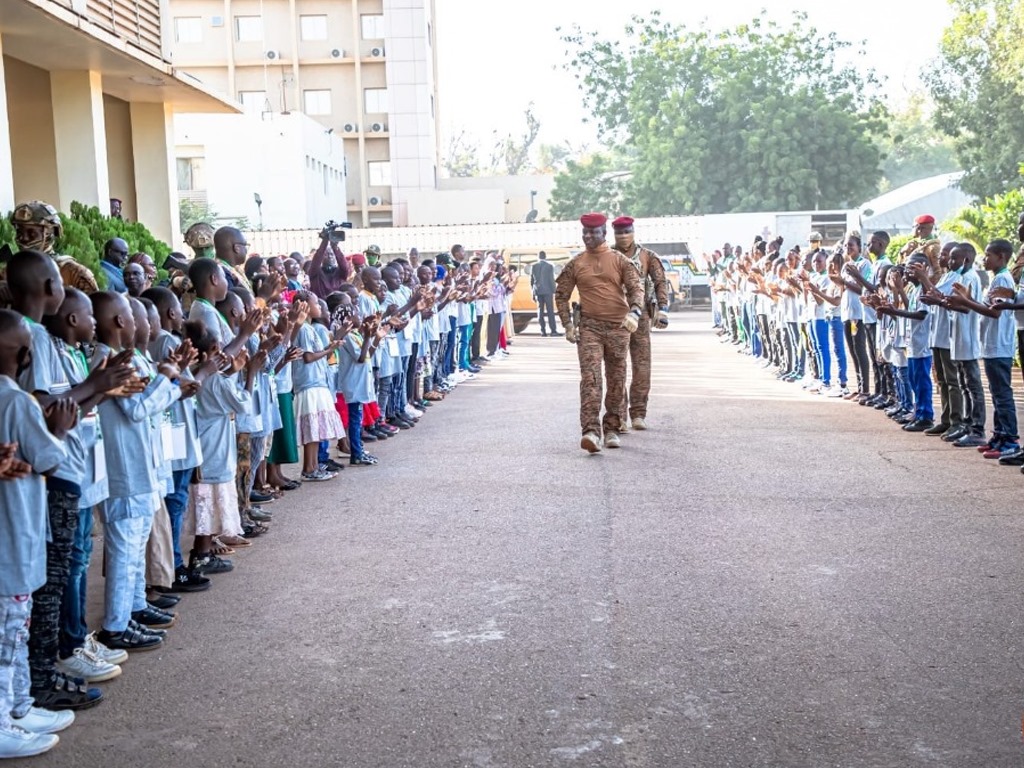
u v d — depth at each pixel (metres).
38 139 15.23
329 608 6.21
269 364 8.27
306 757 4.35
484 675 5.14
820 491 8.79
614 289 10.94
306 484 9.68
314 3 51.47
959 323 10.45
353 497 9.09
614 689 4.94
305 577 6.84
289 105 51.72
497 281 21.72
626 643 5.51
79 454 4.93
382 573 6.86
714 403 14.20
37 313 4.96
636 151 58.06
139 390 5.14
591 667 5.20
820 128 44.34
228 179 41.31
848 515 7.98
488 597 6.31
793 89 45.78
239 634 5.83
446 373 17.00
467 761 4.28
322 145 45.38
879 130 45.88
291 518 8.41
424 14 51.12
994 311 9.45
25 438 4.46
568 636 5.63
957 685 4.89
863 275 13.58
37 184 15.29
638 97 47.03
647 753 4.30
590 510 8.37
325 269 12.58
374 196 52.47
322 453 10.12
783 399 14.48
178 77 15.73
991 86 38.31
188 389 6.03
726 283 23.55
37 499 4.54
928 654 5.26
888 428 11.87
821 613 5.88
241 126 41.12
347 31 51.69
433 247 34.81
